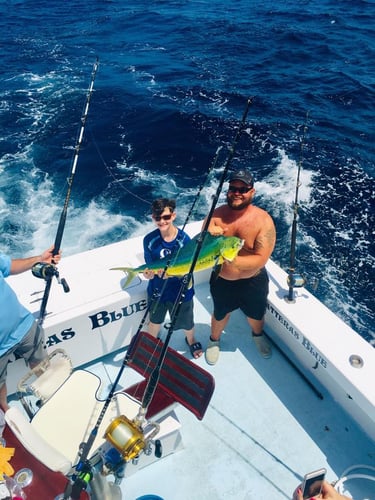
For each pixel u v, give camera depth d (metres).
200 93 13.82
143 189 9.12
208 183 9.28
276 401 3.12
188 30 21.09
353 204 8.65
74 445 2.33
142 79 15.09
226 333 3.66
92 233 7.79
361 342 2.87
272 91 14.02
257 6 25.41
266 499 2.58
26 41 20.09
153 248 2.97
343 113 12.52
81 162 10.05
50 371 2.62
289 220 8.22
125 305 3.18
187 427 2.95
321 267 7.24
